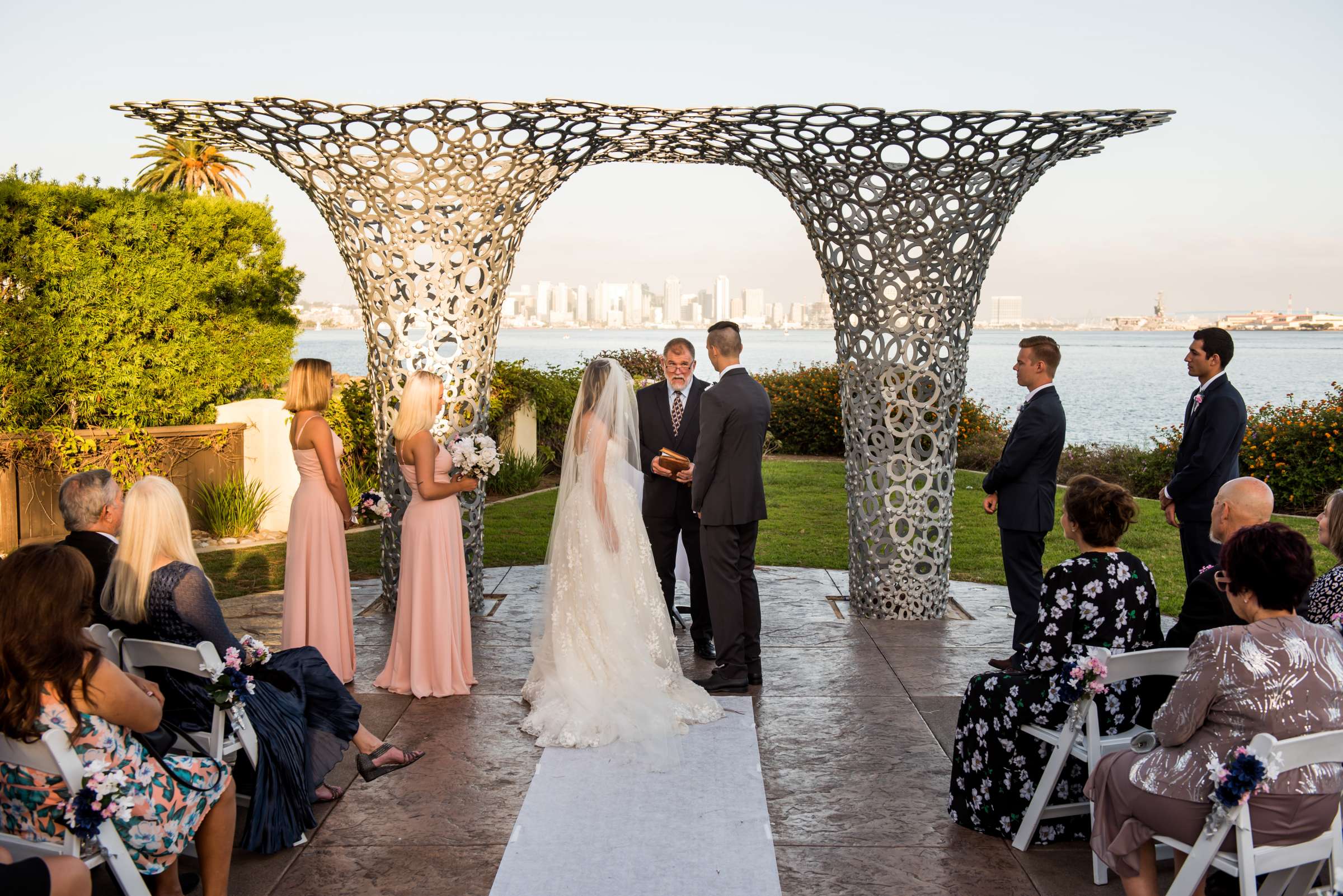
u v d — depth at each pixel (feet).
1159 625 11.62
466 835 12.03
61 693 8.81
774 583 25.62
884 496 21.66
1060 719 11.37
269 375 37.88
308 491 17.01
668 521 20.43
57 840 9.09
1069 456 47.24
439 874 11.09
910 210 20.03
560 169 21.25
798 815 12.59
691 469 18.84
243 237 36.58
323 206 20.62
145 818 9.40
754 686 17.58
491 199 20.47
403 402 16.55
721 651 17.26
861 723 15.79
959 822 12.34
